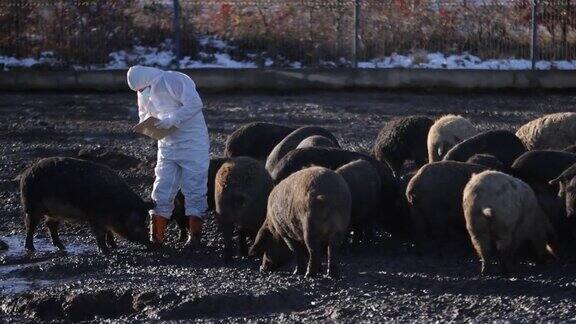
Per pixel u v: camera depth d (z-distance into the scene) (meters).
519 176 18.92
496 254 17.48
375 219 19.64
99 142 28.42
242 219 17.75
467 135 22.47
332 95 35.91
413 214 18.27
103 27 37.59
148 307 15.20
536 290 15.57
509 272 16.48
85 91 36.56
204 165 19.08
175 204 19.45
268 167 21.47
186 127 18.89
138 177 23.95
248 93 36.41
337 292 15.49
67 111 33.00
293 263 17.36
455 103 34.53
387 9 37.47
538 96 35.91
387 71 36.47
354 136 29.08
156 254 18.62
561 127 23.28
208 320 14.45
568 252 17.92
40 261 18.44
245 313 14.85
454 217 18.11
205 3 38.12
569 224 17.73
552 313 14.16
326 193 15.62
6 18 37.34
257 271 17.12
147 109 18.95
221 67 36.91
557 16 36.78
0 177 24.44
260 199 17.77
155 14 38.09
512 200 16.22
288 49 37.78
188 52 37.78
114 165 25.27
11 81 36.41
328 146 20.75
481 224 16.30
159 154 19.11
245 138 22.98
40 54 37.53
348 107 33.66
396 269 17.27
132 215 18.70
